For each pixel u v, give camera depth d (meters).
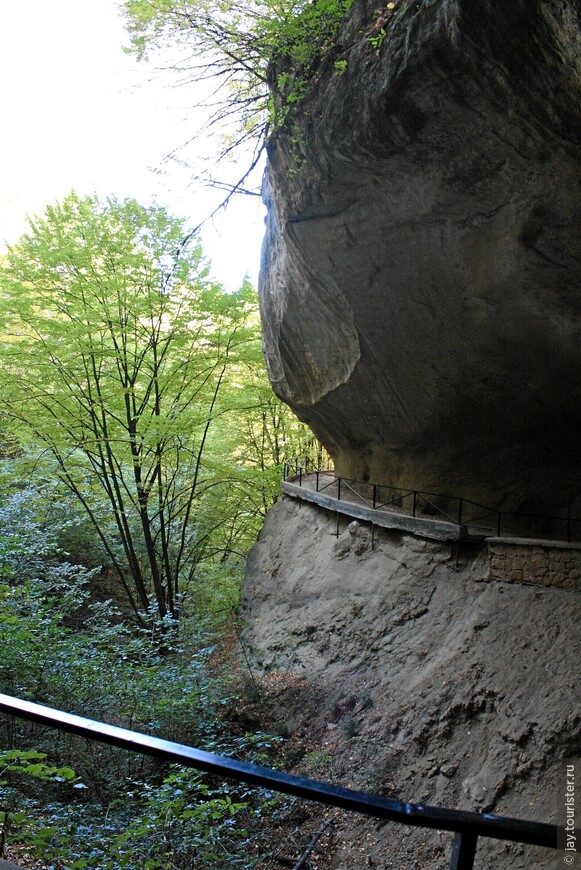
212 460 17.62
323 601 11.96
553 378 8.82
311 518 14.11
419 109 6.35
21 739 7.58
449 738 7.99
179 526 18.14
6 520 12.48
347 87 6.99
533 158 6.20
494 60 5.51
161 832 5.76
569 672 7.36
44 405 14.02
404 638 9.90
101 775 7.55
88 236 13.42
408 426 11.12
